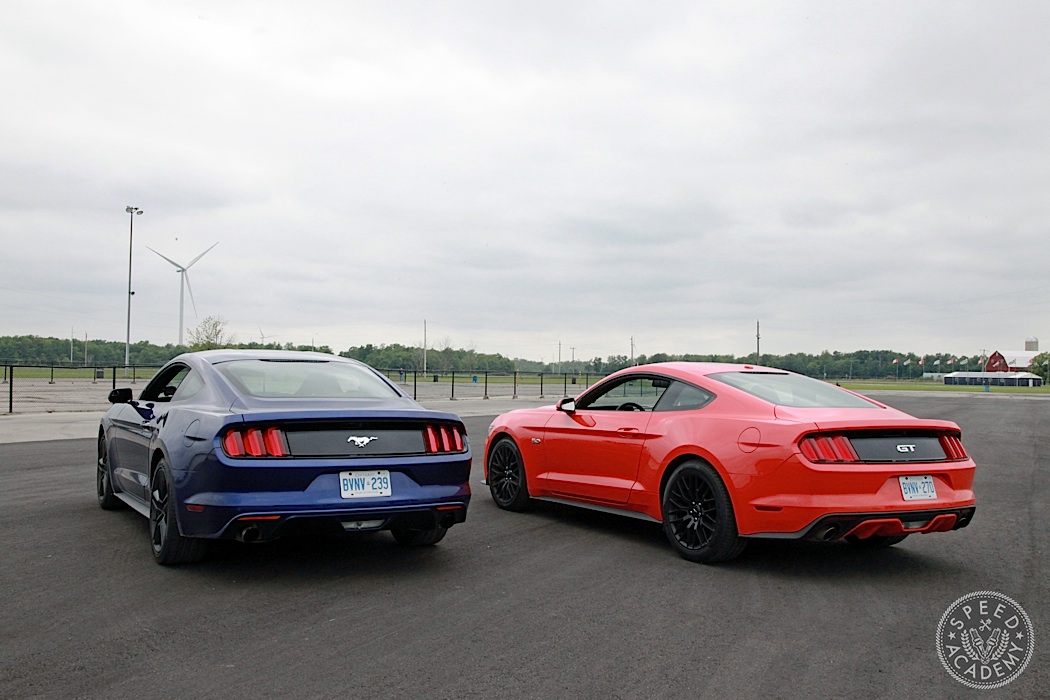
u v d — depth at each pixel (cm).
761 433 516
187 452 480
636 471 608
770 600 461
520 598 459
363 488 480
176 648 366
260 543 594
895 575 524
